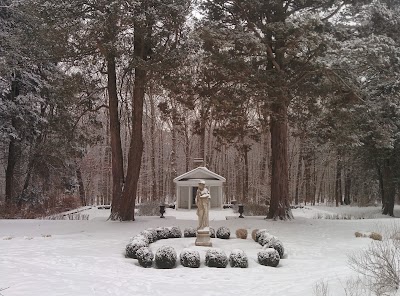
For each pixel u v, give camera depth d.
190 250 11.95
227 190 50.84
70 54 19.23
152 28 18.80
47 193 31.64
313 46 17.34
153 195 42.06
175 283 9.49
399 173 31.20
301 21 16.66
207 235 14.55
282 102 18.91
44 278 8.95
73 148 28.42
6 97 27.44
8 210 24.86
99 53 20.58
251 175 53.72
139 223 19.97
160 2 17.84
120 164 21.70
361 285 8.16
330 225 19.95
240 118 21.61
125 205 21.14
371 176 37.22
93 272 10.20
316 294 7.77
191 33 18.47
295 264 12.13
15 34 21.62
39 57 21.25
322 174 53.72
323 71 17.83
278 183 21.94
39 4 17.56
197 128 25.98
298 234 17.88
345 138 22.41
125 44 20.12
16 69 23.86
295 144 52.03
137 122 21.36
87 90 22.66
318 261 12.51
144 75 19.88
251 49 18.59
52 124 26.12
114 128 21.78
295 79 19.22
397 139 28.70
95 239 15.93
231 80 19.19
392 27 20.17
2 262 10.65
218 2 20.38
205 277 10.33
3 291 7.75
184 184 33.16
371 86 24.48
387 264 8.44
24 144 28.16
